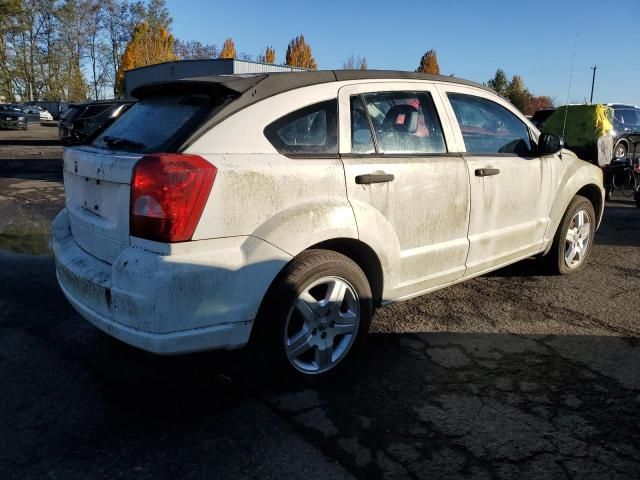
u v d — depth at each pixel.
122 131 3.24
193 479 2.40
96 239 2.99
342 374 3.34
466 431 2.78
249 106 2.91
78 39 66.19
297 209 2.93
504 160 4.22
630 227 7.80
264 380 3.25
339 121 3.23
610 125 10.33
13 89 65.25
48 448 2.60
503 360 3.56
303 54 62.81
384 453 2.59
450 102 3.96
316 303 3.10
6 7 56.50
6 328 3.94
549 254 5.18
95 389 3.14
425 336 3.92
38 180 11.91
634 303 4.62
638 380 3.32
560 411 2.97
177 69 21.67
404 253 3.54
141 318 2.58
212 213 2.63
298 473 2.45
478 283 5.10
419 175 3.53
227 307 2.73
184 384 3.21
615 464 2.54
